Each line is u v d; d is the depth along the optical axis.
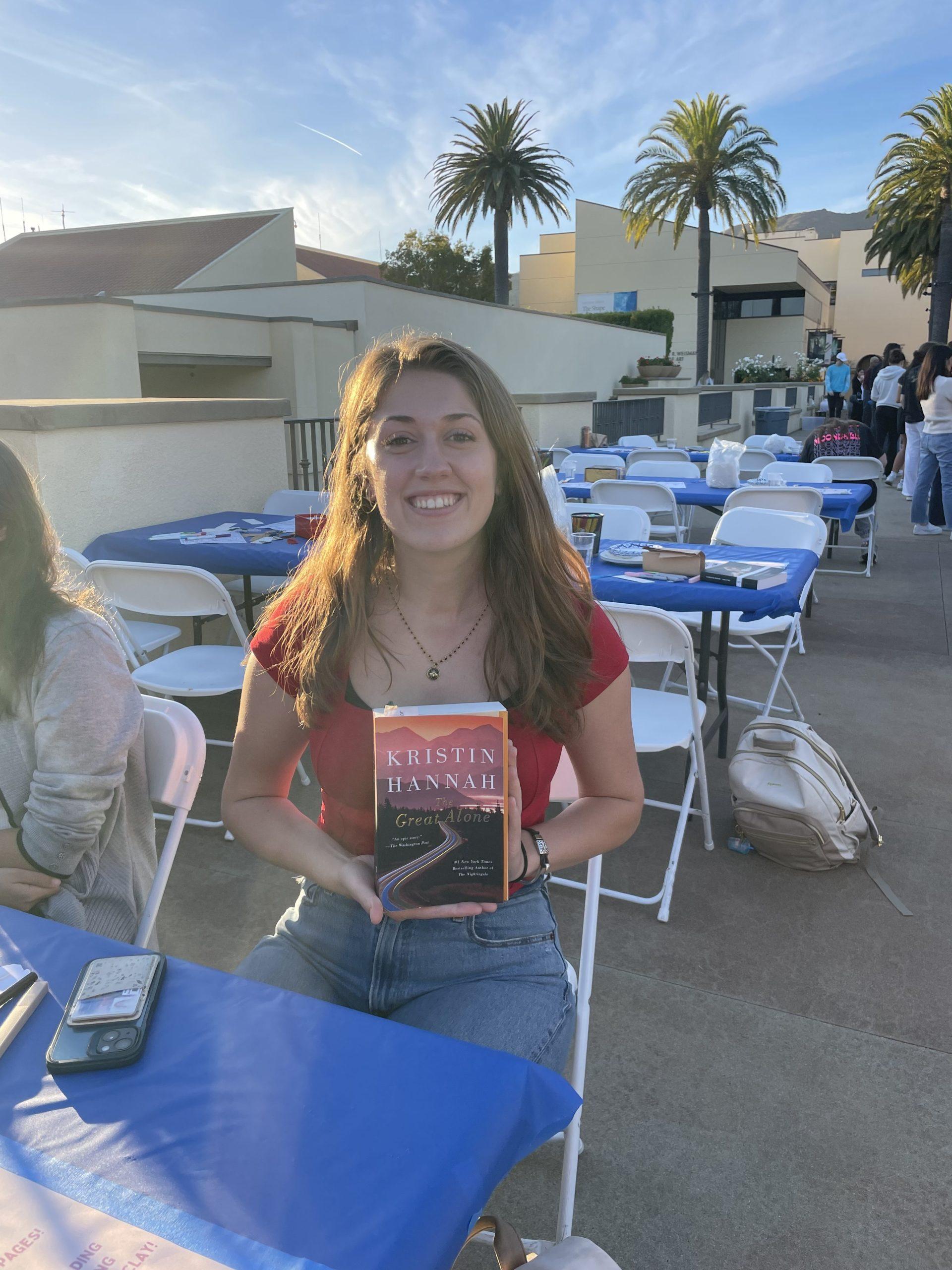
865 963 2.37
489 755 1.08
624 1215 1.65
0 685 1.45
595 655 1.34
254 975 1.34
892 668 4.75
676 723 2.76
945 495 8.38
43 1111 0.82
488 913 1.23
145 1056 0.89
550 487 3.51
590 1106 1.91
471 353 1.22
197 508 4.73
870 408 13.92
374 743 1.09
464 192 22.58
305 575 1.39
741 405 18.39
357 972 1.31
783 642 5.22
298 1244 0.69
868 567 6.87
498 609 1.28
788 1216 1.65
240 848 2.98
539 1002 1.26
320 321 12.57
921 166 21.28
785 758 2.84
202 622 3.88
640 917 2.59
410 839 1.09
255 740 1.41
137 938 1.58
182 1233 0.69
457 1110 0.83
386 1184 0.74
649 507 5.94
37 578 1.45
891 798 3.27
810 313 32.22
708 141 21.61
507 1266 0.93
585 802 1.43
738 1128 1.85
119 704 1.48
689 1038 2.11
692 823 3.15
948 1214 1.65
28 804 1.45
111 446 4.17
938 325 21.48
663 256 28.80
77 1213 0.71
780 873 2.81
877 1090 1.94
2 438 3.88
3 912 1.14
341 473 1.30
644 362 21.75
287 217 18.33
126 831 1.58
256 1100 0.83
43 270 18.36
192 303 13.73
